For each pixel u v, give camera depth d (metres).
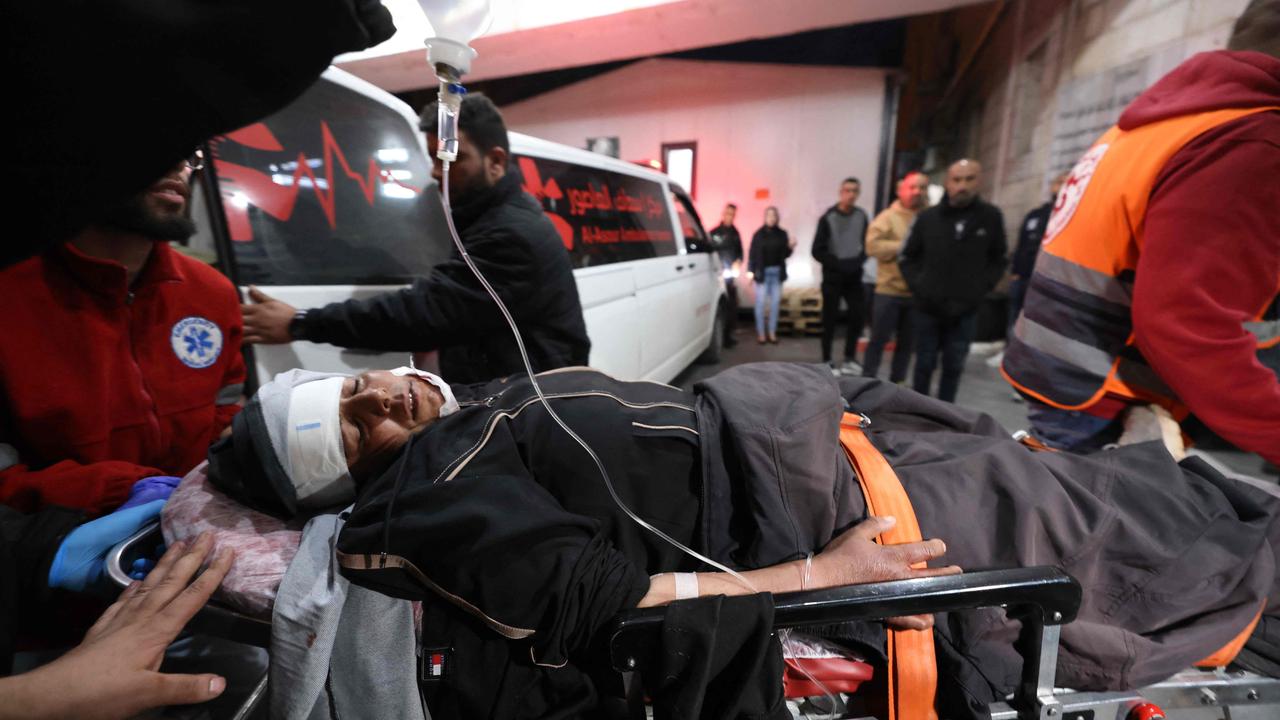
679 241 3.93
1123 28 3.74
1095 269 1.26
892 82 6.84
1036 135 5.15
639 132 7.81
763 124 7.34
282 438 0.99
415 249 1.86
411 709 0.83
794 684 1.00
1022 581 0.84
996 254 2.98
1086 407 1.37
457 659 0.84
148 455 1.18
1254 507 1.14
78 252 1.00
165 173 0.39
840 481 1.09
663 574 0.93
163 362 1.19
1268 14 1.18
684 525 1.08
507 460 1.00
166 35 0.33
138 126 0.35
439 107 0.68
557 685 0.86
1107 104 3.88
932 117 9.29
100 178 0.36
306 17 0.37
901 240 3.55
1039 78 5.17
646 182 3.55
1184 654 0.99
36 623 0.95
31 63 0.31
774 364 1.27
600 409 1.10
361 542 0.81
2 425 1.01
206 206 1.36
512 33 5.45
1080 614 1.08
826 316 4.68
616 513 1.04
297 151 1.56
